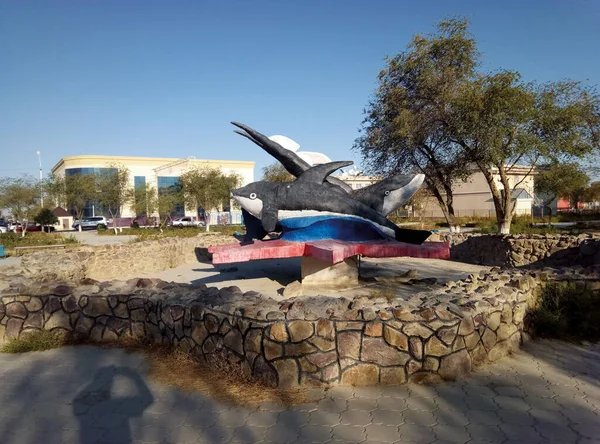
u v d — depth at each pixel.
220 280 11.17
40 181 38.59
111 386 4.25
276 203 9.32
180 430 3.40
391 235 8.97
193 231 28.77
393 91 16.89
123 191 38.06
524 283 5.42
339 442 3.14
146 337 5.47
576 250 11.03
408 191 9.73
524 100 14.32
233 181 38.38
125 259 12.53
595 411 3.54
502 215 17.39
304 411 3.62
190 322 4.82
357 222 9.06
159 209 34.47
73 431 3.42
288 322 4.06
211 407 3.77
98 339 5.60
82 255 11.66
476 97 14.58
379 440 3.16
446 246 7.90
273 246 8.55
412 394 3.87
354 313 4.13
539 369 4.40
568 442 3.10
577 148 15.80
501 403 3.69
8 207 32.25
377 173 19.34
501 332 4.70
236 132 10.66
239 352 4.31
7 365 4.86
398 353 4.07
